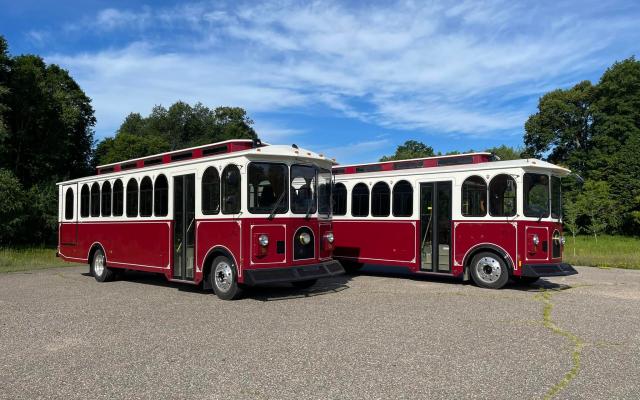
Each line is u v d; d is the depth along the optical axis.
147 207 12.33
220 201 10.35
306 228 10.62
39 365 5.96
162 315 8.71
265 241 9.95
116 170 13.83
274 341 6.88
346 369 5.70
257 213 9.95
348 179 15.06
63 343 6.93
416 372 5.58
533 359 6.05
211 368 5.77
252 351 6.42
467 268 12.36
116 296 10.93
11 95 30.73
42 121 32.56
